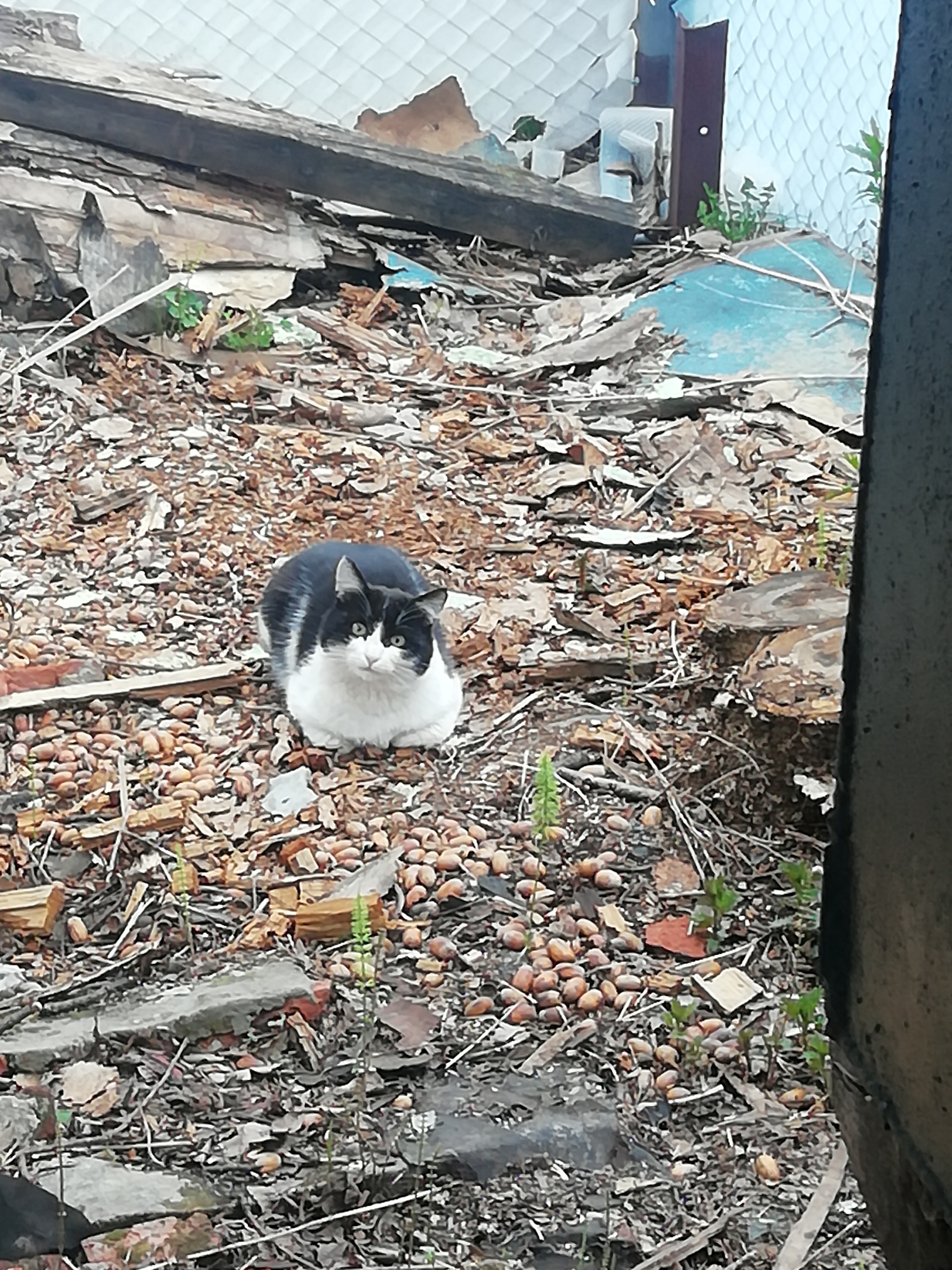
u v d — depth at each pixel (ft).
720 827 4.65
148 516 6.59
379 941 4.11
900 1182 2.16
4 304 8.09
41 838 4.53
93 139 8.90
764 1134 3.51
